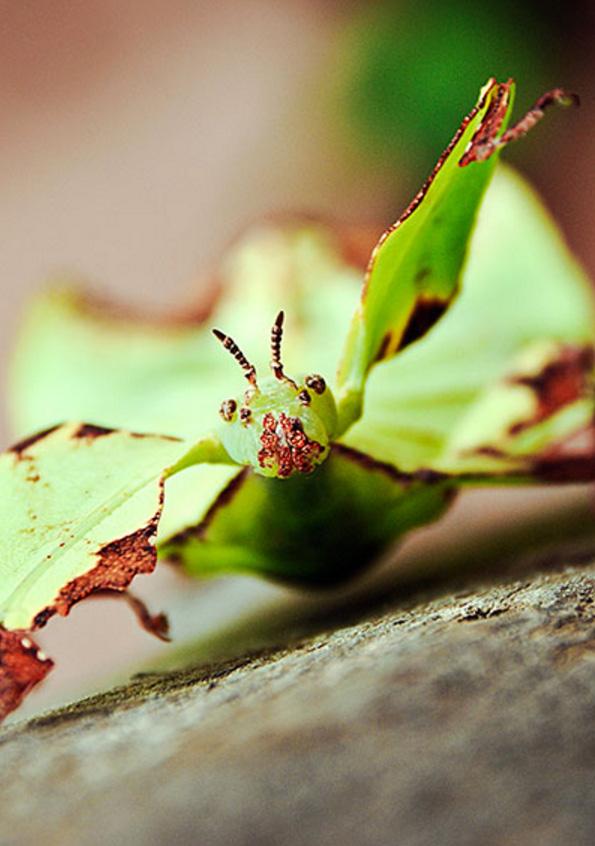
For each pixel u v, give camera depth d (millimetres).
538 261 221
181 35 472
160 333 227
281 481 174
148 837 139
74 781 145
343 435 174
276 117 428
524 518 242
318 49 436
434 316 177
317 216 230
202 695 155
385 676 149
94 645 306
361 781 140
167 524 176
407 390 202
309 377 169
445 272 173
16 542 164
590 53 371
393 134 385
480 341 213
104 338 230
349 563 184
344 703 147
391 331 174
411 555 234
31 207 440
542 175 388
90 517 165
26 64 470
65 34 474
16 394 235
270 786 141
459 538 239
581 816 137
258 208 414
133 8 477
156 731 149
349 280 223
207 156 436
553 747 141
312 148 411
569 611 157
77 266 419
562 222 382
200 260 410
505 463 184
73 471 168
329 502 176
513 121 375
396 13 387
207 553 180
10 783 146
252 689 153
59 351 233
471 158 163
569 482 183
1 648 157
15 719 162
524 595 164
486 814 137
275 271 224
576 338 218
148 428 217
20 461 169
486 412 200
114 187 438
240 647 183
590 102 382
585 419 202
